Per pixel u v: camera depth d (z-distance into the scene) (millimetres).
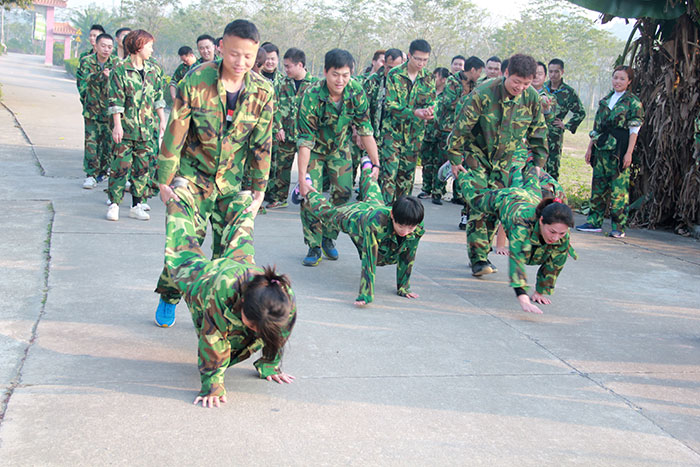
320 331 4188
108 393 3195
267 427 2998
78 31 56344
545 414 3318
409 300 4953
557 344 4270
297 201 7160
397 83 7379
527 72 5266
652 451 3033
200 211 3713
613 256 6773
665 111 8102
